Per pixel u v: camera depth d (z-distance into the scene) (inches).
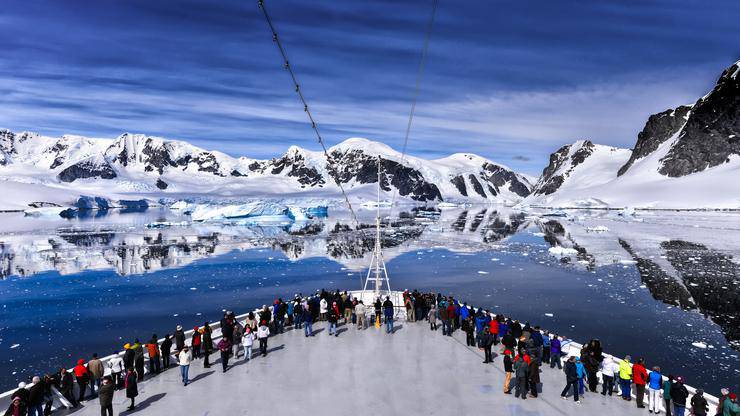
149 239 3324.3
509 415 477.7
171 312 1312.7
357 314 776.3
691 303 1334.9
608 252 2431.1
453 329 777.6
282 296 1501.0
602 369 531.8
